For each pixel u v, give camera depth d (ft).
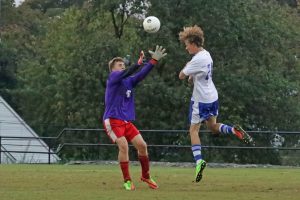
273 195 73.00
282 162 230.48
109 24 387.14
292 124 347.36
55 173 117.60
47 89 435.94
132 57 330.54
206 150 256.93
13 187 84.07
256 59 352.69
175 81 341.21
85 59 351.05
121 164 82.12
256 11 358.23
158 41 333.21
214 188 83.71
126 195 72.13
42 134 387.75
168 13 335.67
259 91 336.49
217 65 336.90
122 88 83.46
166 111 331.77
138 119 329.72
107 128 83.20
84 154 259.19
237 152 253.44
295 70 380.58
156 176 111.75
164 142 262.67
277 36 353.72
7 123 330.75
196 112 82.89
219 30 336.90
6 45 515.91
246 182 96.17
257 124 342.44
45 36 529.86
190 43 83.46
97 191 77.51
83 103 350.43
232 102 328.90
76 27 400.88
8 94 487.20
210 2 335.67
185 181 97.66
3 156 255.70
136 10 353.51
